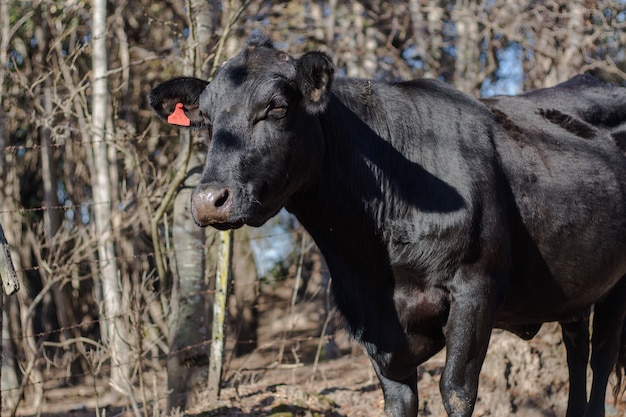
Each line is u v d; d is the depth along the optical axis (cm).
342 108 567
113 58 1403
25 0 1202
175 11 1434
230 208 474
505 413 872
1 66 1149
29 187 1686
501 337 925
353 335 579
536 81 1271
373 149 566
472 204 545
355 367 1119
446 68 1620
